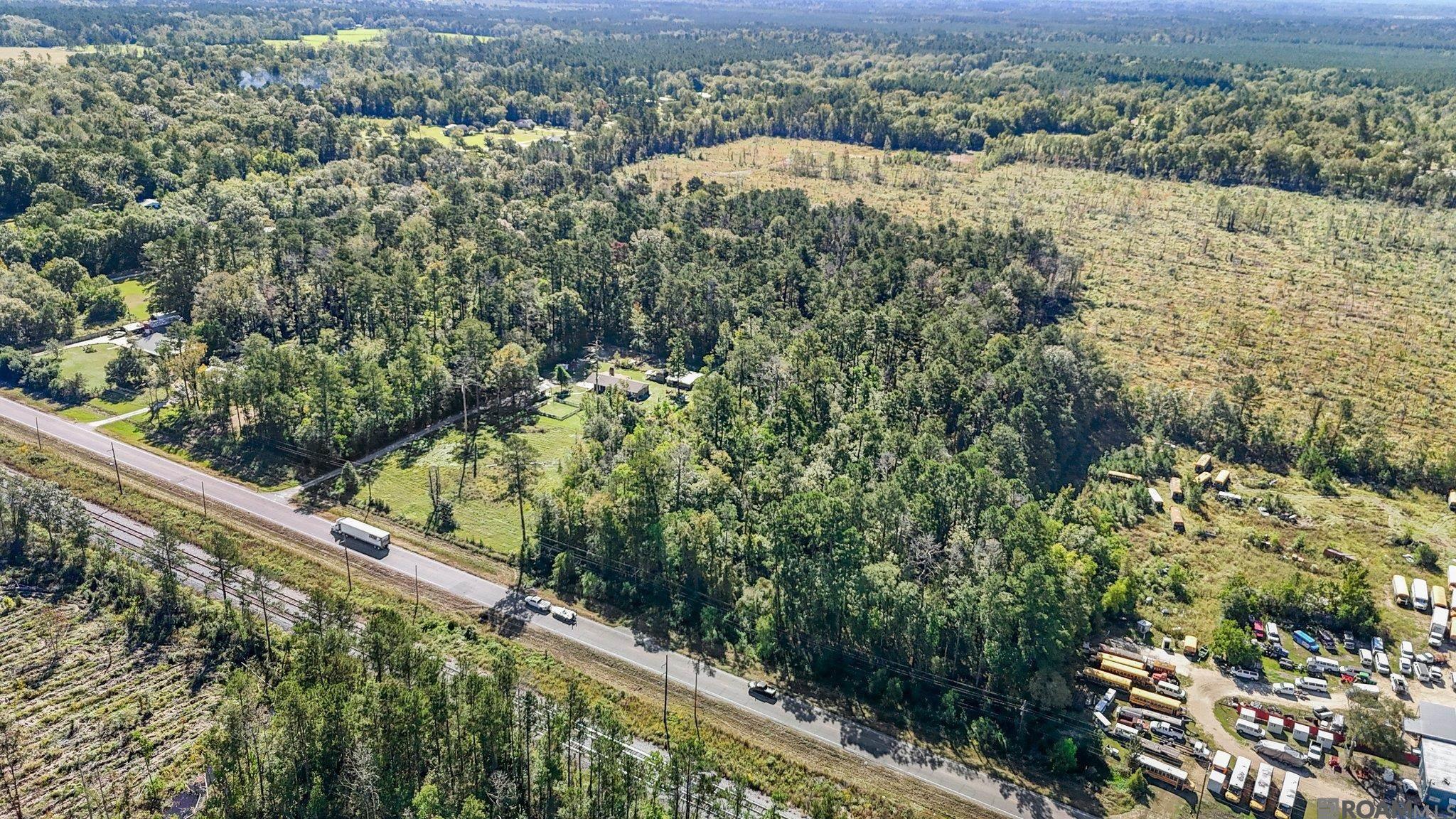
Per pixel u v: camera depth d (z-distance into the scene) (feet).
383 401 573.74
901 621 380.58
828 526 396.16
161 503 498.69
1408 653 396.98
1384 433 624.59
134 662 386.93
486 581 447.42
